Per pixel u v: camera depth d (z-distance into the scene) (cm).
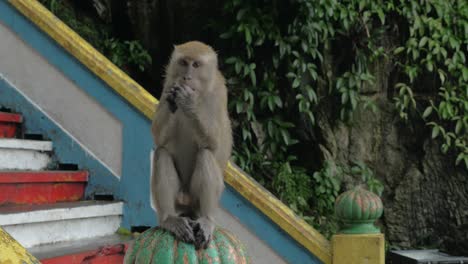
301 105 991
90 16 1060
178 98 467
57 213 627
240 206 679
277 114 1020
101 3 1055
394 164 1057
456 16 1035
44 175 684
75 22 1026
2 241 214
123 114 736
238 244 352
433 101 1048
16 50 786
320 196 1013
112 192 736
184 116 491
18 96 781
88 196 744
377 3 1016
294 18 974
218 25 1012
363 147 1048
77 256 587
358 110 1045
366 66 1027
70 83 761
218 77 519
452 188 1037
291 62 1002
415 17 1024
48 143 757
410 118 1055
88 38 1027
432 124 1027
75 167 752
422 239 1041
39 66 776
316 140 1031
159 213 491
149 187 724
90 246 619
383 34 1046
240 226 679
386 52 1052
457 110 1034
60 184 710
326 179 1010
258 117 1023
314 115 1027
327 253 636
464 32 1034
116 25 1066
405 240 1041
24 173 657
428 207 1042
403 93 1034
